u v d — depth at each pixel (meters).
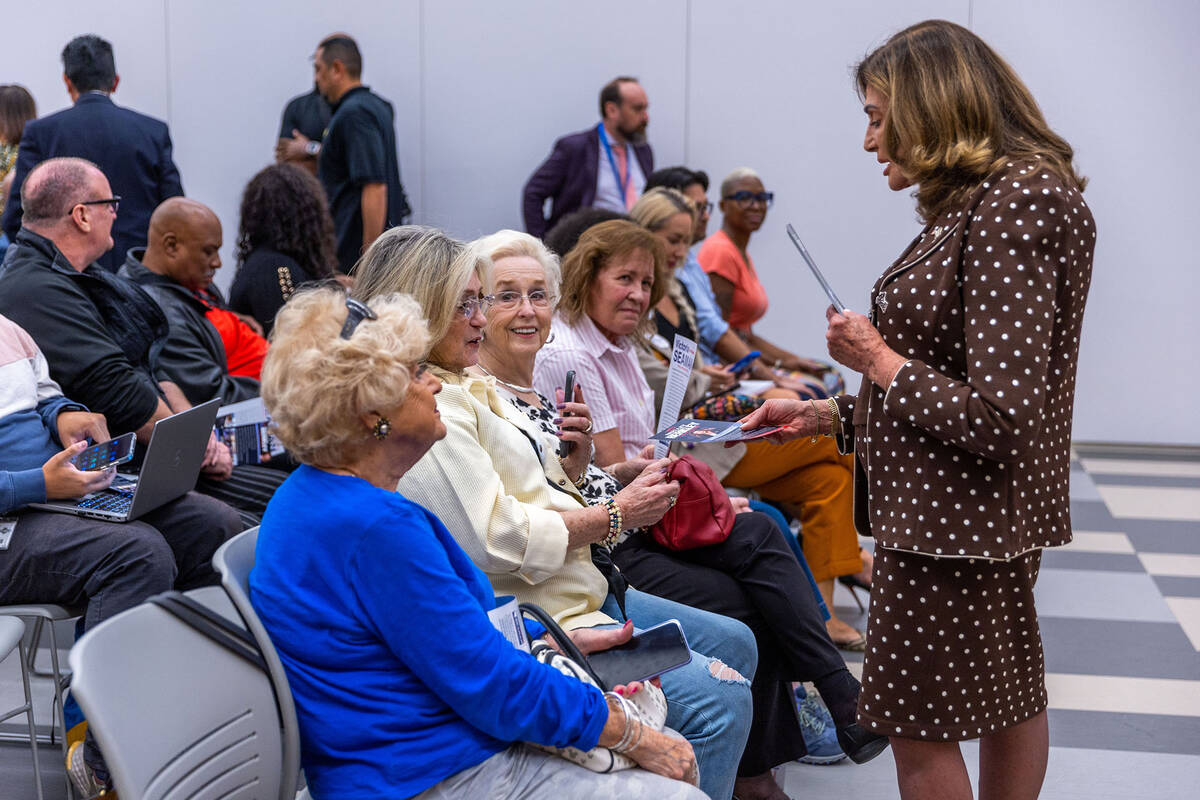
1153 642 3.80
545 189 5.96
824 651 2.55
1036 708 2.05
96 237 3.01
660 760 1.74
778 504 3.73
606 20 6.32
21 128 5.37
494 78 6.40
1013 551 1.86
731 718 2.18
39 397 2.73
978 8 6.15
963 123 1.86
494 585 2.15
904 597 1.93
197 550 2.82
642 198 4.14
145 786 1.35
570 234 3.31
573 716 1.62
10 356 2.67
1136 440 6.40
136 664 1.38
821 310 6.46
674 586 2.58
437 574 1.55
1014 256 1.77
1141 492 5.65
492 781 1.61
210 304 3.81
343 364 1.55
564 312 2.93
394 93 6.46
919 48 1.90
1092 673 3.56
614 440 2.87
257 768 1.53
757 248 6.45
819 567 3.64
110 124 4.86
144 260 3.57
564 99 6.39
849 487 3.62
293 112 6.04
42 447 2.64
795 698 2.93
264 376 1.60
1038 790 2.11
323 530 1.55
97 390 2.92
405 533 1.54
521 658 1.61
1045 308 1.77
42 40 6.52
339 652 1.55
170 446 2.62
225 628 1.51
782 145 6.34
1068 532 1.98
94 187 2.98
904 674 1.94
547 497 2.21
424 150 6.49
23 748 2.87
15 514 2.51
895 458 1.91
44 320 2.88
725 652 2.37
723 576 2.59
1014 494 1.87
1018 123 1.90
